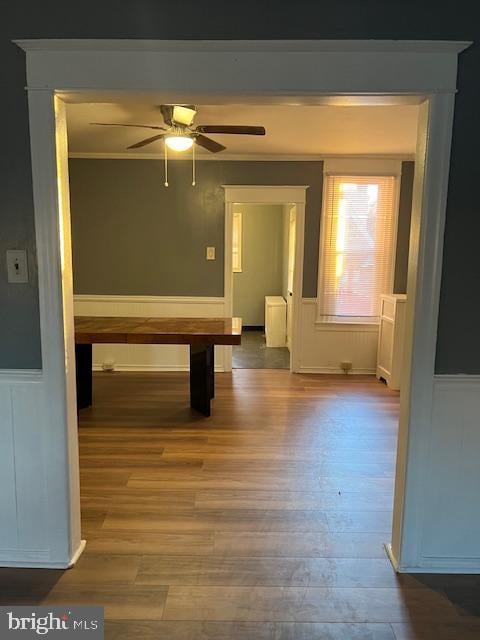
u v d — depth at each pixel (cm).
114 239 530
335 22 179
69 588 195
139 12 179
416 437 201
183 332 369
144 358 547
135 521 244
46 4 180
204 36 180
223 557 216
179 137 333
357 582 201
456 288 193
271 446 341
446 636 174
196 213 525
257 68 180
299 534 235
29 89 182
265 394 466
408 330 201
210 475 295
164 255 532
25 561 209
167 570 206
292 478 293
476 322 195
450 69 179
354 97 185
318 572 207
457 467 203
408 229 523
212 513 252
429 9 178
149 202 523
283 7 178
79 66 181
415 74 179
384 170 513
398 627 177
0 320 198
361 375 541
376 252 530
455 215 189
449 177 186
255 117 359
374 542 229
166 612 183
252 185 516
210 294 539
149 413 405
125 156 512
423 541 208
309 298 537
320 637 172
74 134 422
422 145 188
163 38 180
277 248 810
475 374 198
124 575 203
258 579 202
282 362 602
